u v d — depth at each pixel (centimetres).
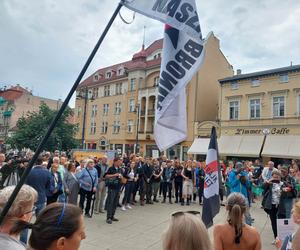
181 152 3481
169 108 354
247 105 3072
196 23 350
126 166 1170
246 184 866
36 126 2847
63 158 905
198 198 1452
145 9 318
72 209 167
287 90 2797
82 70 264
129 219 936
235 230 311
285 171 880
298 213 334
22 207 213
